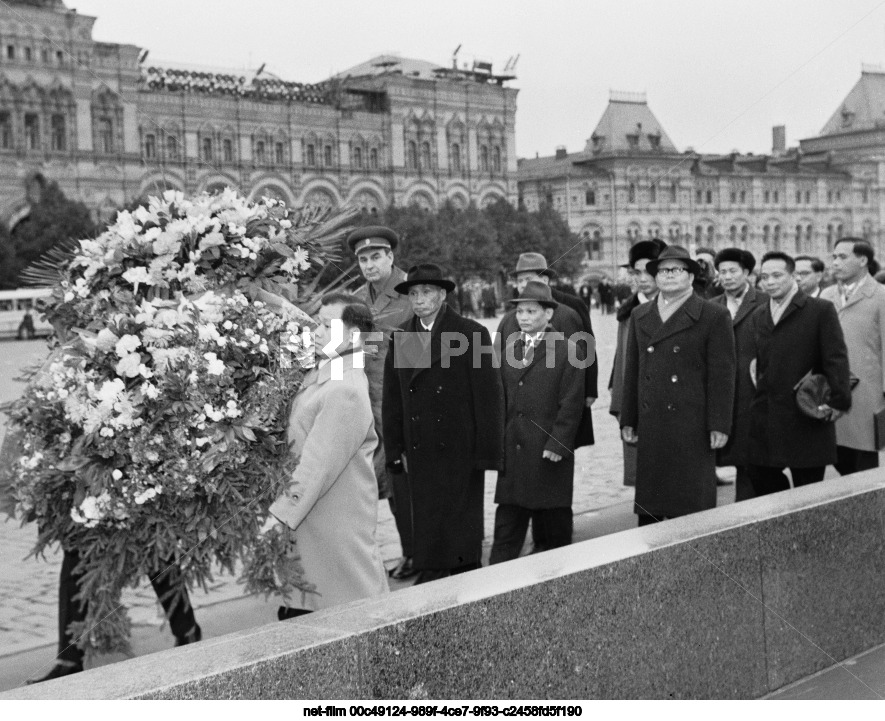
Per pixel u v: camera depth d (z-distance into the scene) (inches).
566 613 125.0
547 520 228.5
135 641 167.5
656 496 219.5
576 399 221.5
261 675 99.0
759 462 241.9
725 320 219.9
